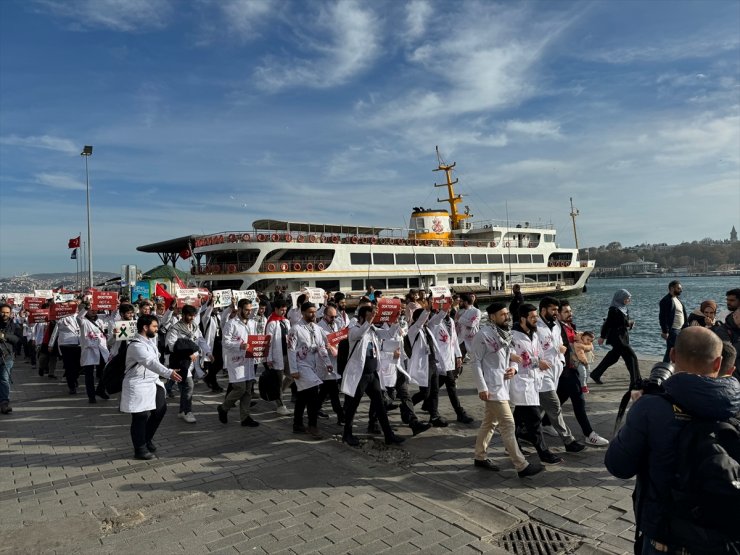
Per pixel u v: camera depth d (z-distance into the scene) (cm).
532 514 464
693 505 214
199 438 734
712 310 757
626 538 414
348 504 489
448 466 597
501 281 4825
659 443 226
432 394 770
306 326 755
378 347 713
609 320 945
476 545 408
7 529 451
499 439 705
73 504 504
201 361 1091
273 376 874
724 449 212
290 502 496
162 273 3628
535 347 605
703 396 216
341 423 812
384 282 4053
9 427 811
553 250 5338
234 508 486
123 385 639
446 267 4372
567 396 679
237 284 3641
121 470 601
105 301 1155
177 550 409
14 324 1866
